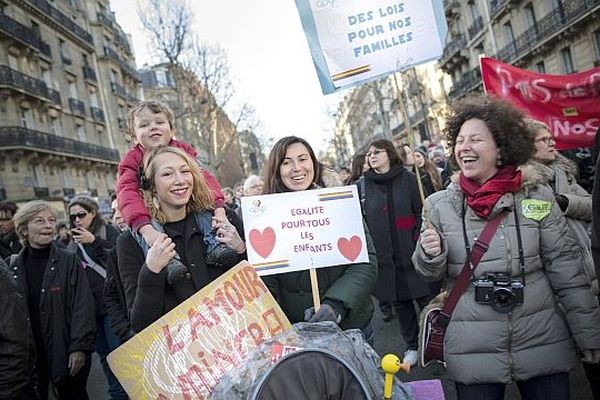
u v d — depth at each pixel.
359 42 2.78
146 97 50.88
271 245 2.44
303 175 2.71
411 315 4.69
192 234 2.49
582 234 3.09
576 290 2.26
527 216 2.29
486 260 2.30
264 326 2.19
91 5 39.72
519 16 25.98
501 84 4.98
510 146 2.32
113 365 2.10
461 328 2.33
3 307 2.51
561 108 4.79
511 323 2.26
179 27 28.30
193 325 2.14
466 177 2.42
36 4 29.91
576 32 21.89
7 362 2.51
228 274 2.23
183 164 2.48
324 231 2.47
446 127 2.62
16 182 25.78
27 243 3.84
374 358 1.94
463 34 33.44
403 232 4.59
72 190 31.56
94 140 36.09
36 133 27.44
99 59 39.31
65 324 3.72
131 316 2.27
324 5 2.78
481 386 2.33
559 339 2.30
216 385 1.94
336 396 1.70
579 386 3.58
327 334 1.92
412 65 2.75
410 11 2.76
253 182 6.50
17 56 27.73
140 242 2.57
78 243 4.67
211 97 30.22
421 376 4.27
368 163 4.91
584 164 5.22
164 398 2.05
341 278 2.47
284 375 1.71
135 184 2.90
